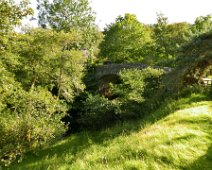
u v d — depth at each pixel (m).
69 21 44.47
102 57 51.53
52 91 28.52
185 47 24.78
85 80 35.16
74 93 30.17
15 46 18.59
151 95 25.56
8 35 13.88
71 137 23.53
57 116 21.86
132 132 16.61
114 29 51.19
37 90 23.03
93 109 25.33
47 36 24.50
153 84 26.73
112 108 24.78
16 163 17.12
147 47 48.72
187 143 10.32
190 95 19.41
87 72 36.25
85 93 30.95
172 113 16.05
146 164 9.20
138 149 10.53
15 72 23.83
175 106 17.95
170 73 24.66
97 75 36.53
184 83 22.86
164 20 45.78
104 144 15.95
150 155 9.77
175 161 9.09
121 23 50.59
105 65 36.78
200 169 8.51
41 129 17.69
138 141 11.55
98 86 35.03
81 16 45.25
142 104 24.58
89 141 18.47
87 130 26.33
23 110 18.03
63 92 27.84
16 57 18.69
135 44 49.69
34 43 24.06
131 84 25.42
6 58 17.05
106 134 20.64
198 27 46.00
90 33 45.66
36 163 16.20
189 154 9.39
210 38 23.98
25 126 16.83
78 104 30.02
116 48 49.75
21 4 12.73
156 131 12.27
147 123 17.33
